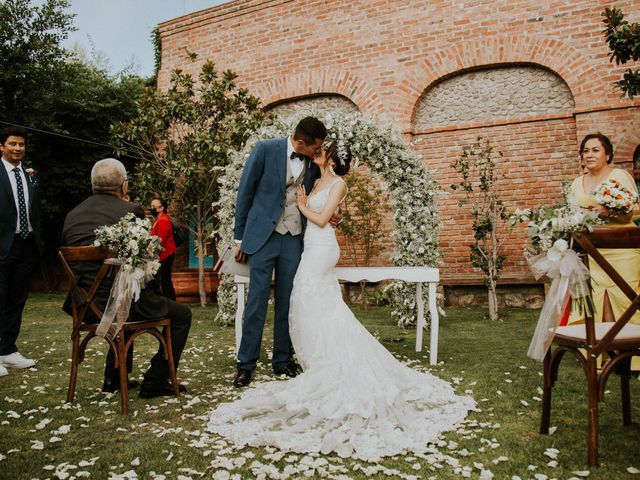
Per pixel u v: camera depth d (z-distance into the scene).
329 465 2.13
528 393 3.18
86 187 11.28
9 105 10.52
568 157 7.18
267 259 3.69
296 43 8.94
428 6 7.93
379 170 5.55
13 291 4.14
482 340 5.05
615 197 3.01
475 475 2.03
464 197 7.74
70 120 11.20
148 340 5.36
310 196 3.49
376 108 8.21
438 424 2.58
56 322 6.71
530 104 7.48
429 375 3.41
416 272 4.10
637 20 6.80
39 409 2.97
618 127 6.79
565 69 7.12
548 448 2.28
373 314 7.11
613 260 3.43
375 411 2.64
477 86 7.78
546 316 2.33
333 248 3.36
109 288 3.08
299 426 2.51
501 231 7.51
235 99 8.55
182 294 8.98
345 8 8.54
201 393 3.34
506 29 7.46
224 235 5.65
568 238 2.25
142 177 8.80
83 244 3.15
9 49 10.19
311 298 3.18
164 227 7.02
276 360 3.87
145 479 2.03
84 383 3.62
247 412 2.73
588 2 7.02
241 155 5.48
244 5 9.41
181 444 2.42
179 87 9.89
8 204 4.03
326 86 8.65
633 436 2.41
